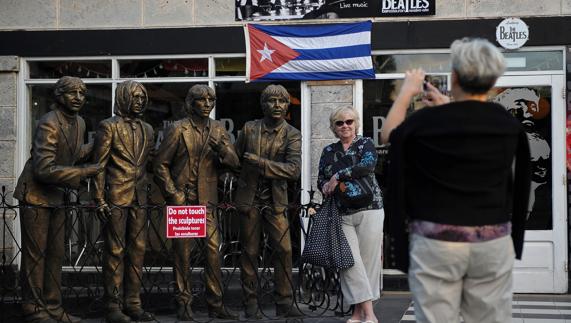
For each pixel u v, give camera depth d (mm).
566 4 8688
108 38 9195
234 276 7738
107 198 6562
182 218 6527
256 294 6809
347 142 6359
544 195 8742
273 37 8984
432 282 3340
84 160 6637
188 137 6652
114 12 9203
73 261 8234
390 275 8828
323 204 6281
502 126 3322
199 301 7191
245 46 9055
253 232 6746
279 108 6699
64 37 9227
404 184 3418
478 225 3287
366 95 8992
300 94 9062
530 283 8719
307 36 8953
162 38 9148
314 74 8930
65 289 7496
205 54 9156
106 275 6555
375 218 6289
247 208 6715
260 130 6762
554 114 8719
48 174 6121
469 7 8773
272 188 6754
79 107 6371
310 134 9023
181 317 6660
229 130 9156
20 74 9297
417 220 3383
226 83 9180
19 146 9250
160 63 9250
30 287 6352
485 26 8758
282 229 6707
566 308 7770
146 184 6770
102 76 9312
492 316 3412
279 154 6734
